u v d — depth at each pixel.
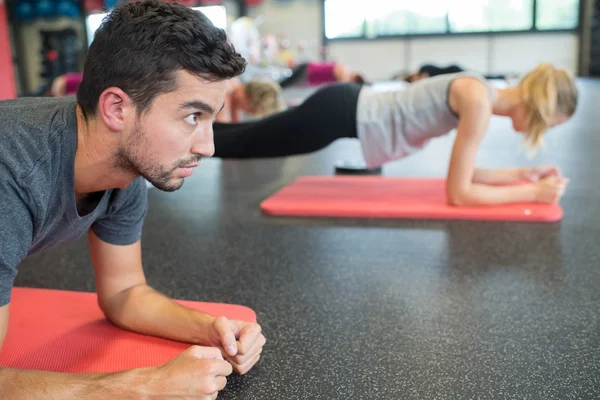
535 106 2.15
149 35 0.80
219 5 11.48
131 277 1.28
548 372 1.13
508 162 3.64
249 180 3.25
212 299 1.57
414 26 12.32
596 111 6.45
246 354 1.09
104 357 1.16
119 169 0.90
